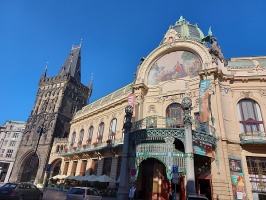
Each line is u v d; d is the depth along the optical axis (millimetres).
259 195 16906
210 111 19344
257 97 20359
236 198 16500
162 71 25219
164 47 25734
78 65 75062
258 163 18031
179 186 18922
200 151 16219
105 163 27828
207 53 22297
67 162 36906
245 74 21359
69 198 14758
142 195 20078
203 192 17969
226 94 20859
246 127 19641
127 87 29844
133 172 15250
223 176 16766
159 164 20719
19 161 55188
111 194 22875
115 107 30438
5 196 15070
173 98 22984
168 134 16312
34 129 57906
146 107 23938
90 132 34344
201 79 21328
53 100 60281
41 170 49500
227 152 17969
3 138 75750
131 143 17984
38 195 17906
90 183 27828
